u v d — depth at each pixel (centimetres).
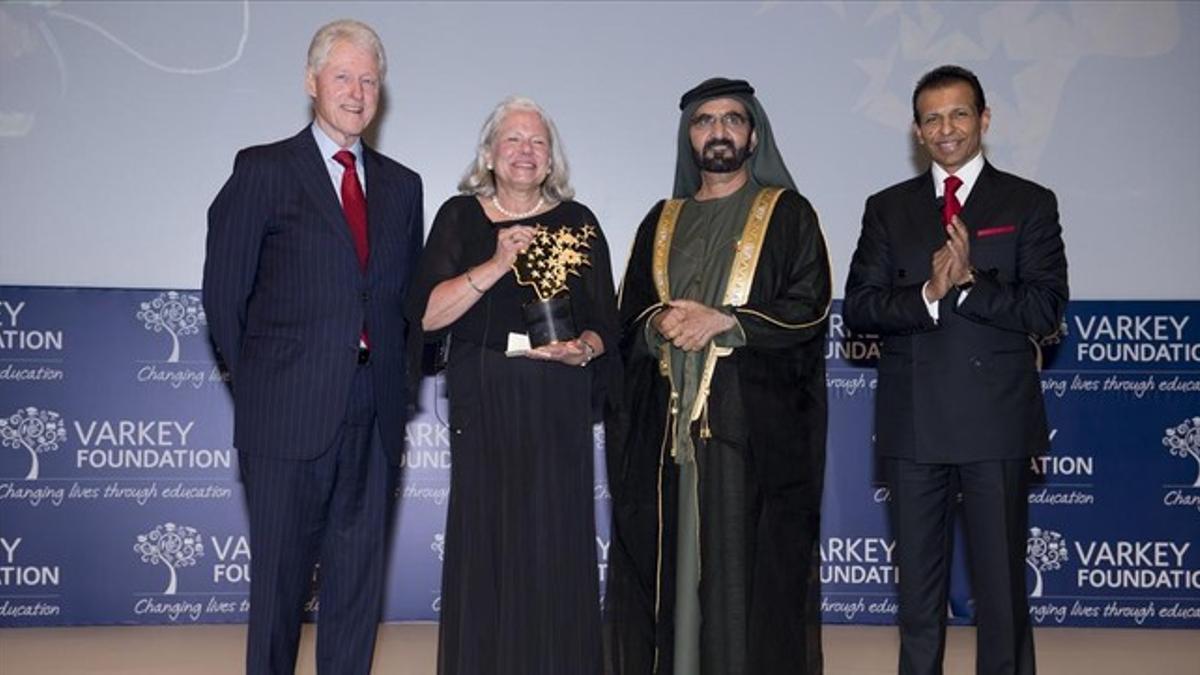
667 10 639
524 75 637
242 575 610
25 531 596
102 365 604
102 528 602
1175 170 641
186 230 625
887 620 619
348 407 387
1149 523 616
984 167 433
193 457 609
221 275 384
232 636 587
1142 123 641
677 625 432
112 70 621
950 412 416
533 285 410
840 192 643
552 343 394
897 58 641
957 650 572
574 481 411
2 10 614
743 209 440
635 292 448
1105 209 641
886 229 439
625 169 640
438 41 634
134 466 605
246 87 627
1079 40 639
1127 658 556
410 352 407
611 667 443
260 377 387
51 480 599
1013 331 416
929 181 439
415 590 618
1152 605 615
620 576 446
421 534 618
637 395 444
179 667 531
